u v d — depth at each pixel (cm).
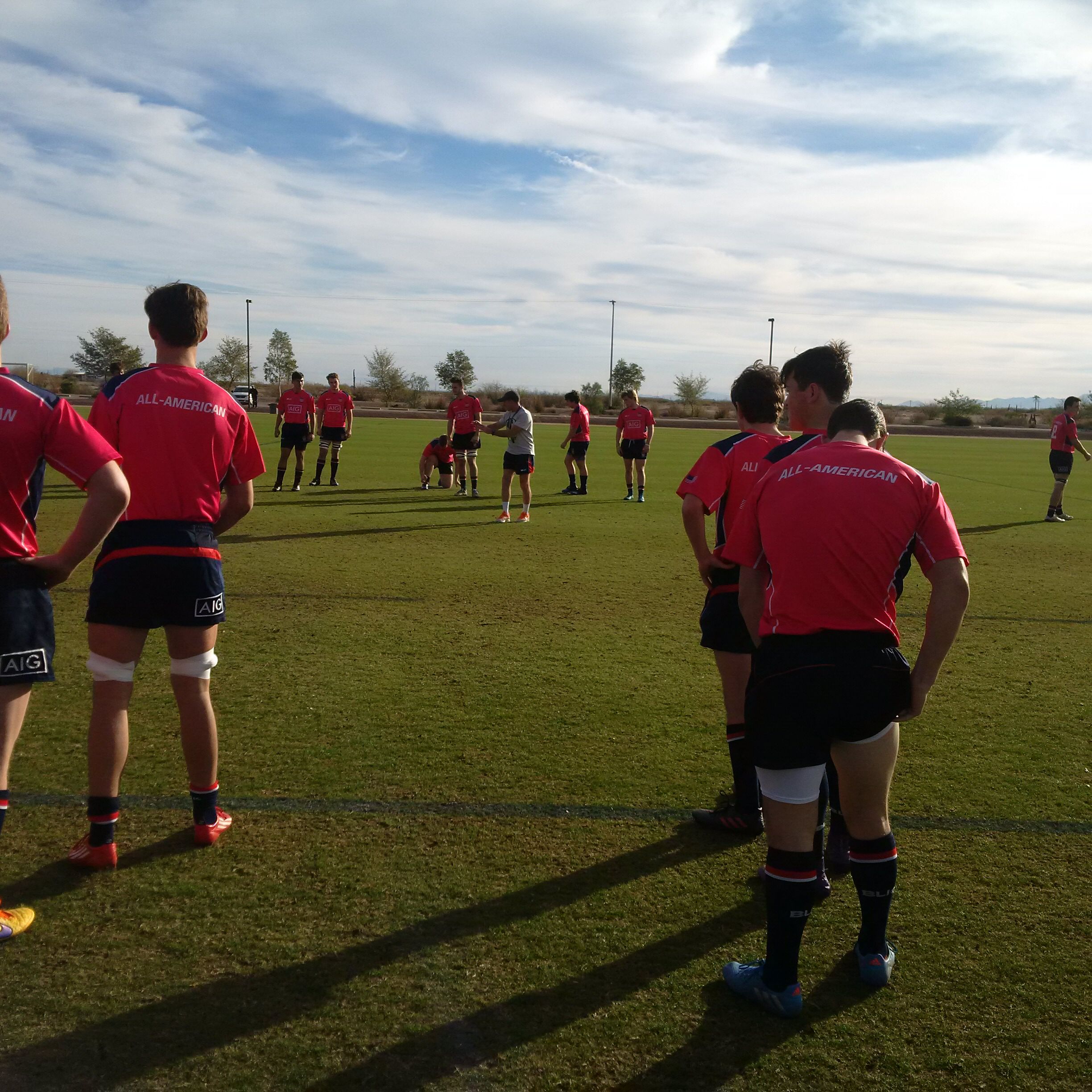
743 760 346
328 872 311
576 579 834
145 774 388
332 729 444
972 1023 242
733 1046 231
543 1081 216
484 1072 219
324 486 1586
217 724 447
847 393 302
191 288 327
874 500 239
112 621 305
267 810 356
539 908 293
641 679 539
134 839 331
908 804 376
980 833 351
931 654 242
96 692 308
